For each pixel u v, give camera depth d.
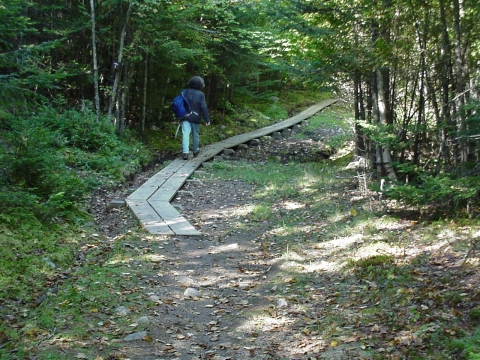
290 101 27.47
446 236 6.05
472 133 6.01
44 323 4.20
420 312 4.22
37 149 7.17
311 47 10.66
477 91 6.22
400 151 8.76
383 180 7.22
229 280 5.60
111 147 11.61
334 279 5.37
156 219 7.68
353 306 4.64
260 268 6.00
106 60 14.02
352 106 12.66
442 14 7.12
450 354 3.48
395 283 4.90
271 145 17.39
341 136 17.30
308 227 7.54
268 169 12.57
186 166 12.23
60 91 13.46
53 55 12.95
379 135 7.77
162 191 9.57
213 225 7.84
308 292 5.10
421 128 7.36
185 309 4.80
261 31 15.03
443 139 7.17
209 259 6.28
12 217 6.13
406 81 8.56
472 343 3.46
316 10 8.67
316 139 18.84
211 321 4.55
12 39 10.70
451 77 7.27
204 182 11.00
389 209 7.74
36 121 10.19
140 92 14.81
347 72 9.48
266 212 8.45
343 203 8.59
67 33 11.98
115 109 13.40
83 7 11.94
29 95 9.12
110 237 7.06
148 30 12.63
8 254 5.30
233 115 20.88
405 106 8.48
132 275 5.48
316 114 24.42
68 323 4.26
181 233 7.08
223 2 13.48
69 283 5.17
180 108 13.08
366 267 5.44
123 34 12.51
